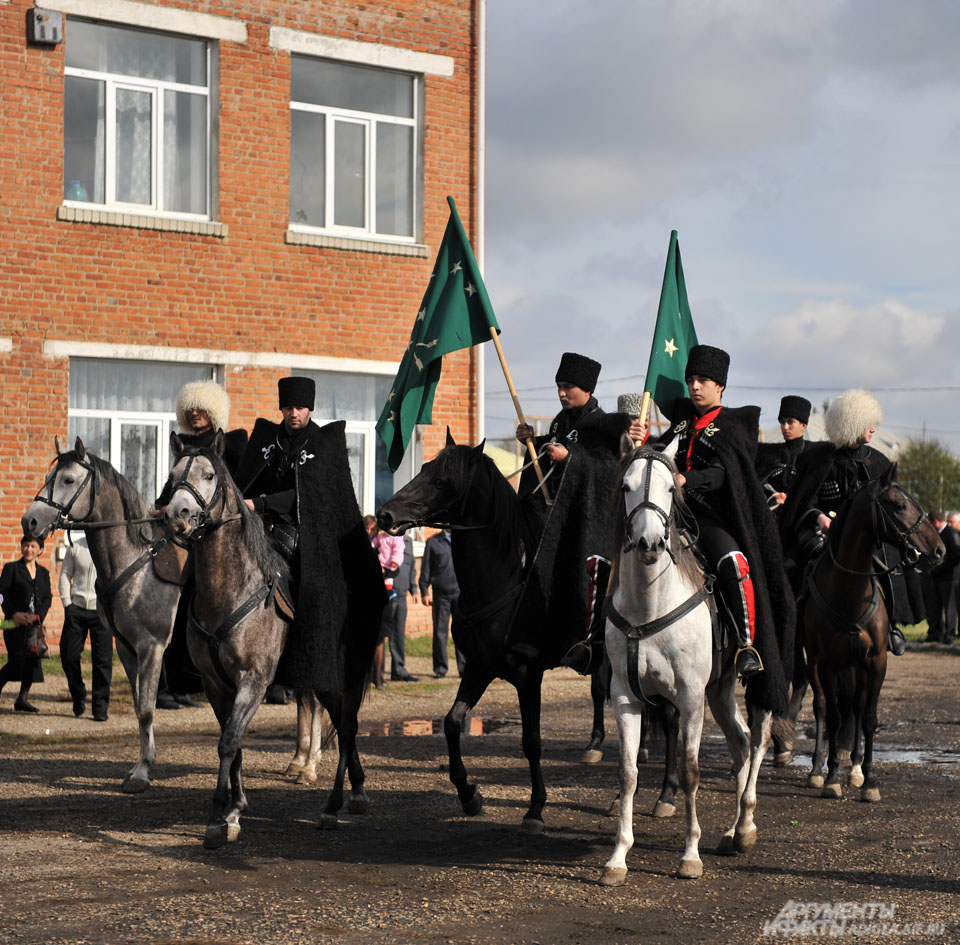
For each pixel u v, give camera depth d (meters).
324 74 19.47
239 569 8.11
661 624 7.17
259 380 18.55
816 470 10.56
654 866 7.59
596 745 11.35
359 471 19.62
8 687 15.62
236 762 8.30
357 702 8.85
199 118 18.52
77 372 17.42
